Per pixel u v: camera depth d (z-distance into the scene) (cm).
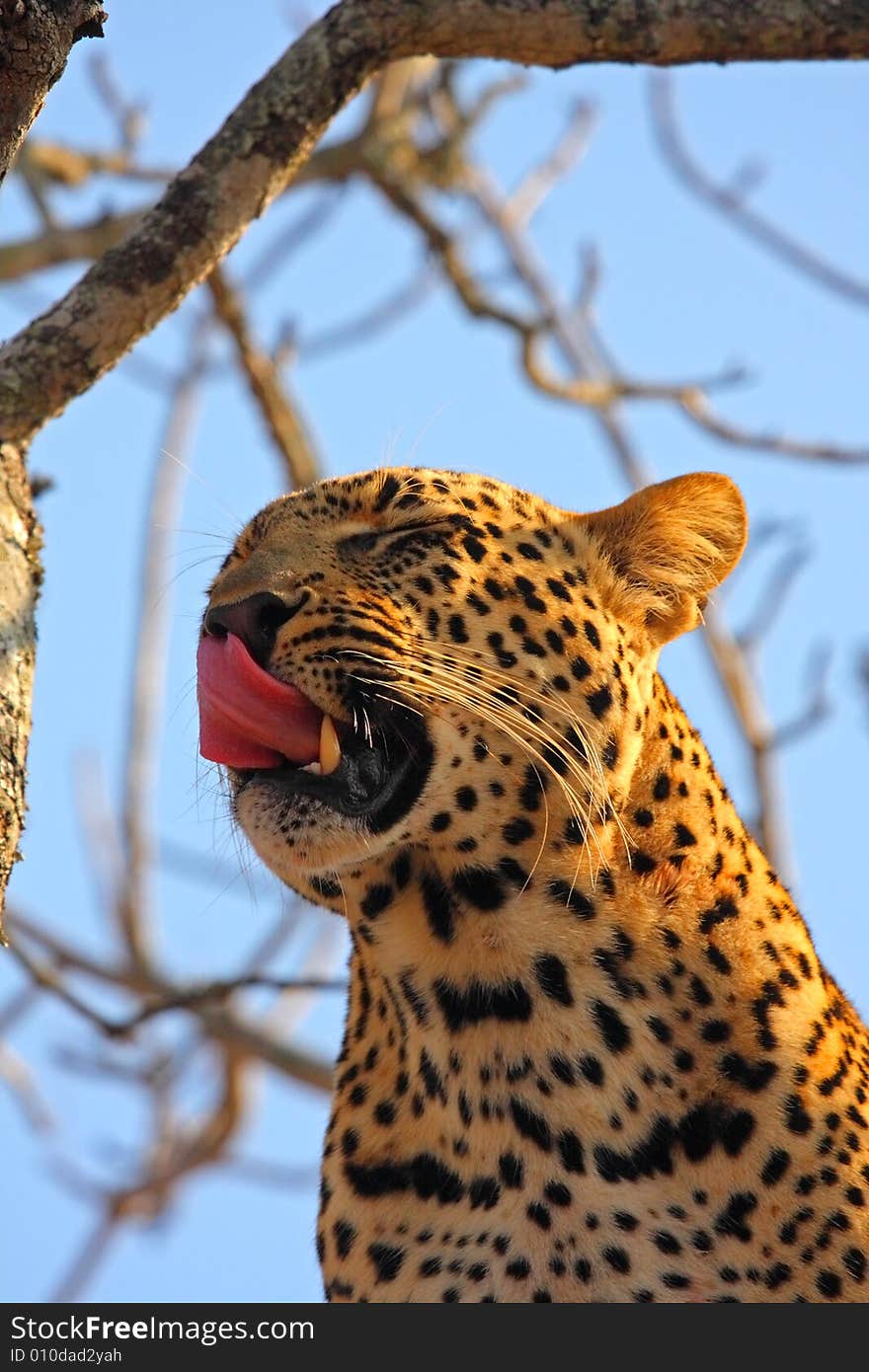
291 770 1084
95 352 961
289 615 1092
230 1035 1895
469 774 1091
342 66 1035
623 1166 1042
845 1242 1036
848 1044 1130
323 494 1189
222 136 1009
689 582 1224
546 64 1097
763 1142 1044
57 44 807
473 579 1141
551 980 1070
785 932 1131
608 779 1110
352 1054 1156
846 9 1096
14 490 914
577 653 1142
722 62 1108
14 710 838
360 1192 1097
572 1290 1034
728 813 1171
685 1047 1062
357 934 1127
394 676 1085
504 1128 1060
